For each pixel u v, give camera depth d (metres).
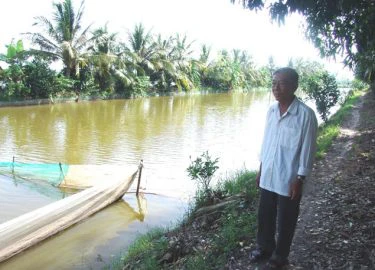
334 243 3.96
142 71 37.66
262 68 82.88
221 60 58.06
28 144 14.02
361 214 4.62
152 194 8.66
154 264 4.16
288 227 3.29
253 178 6.85
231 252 3.96
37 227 6.21
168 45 45.22
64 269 5.43
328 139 10.22
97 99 32.44
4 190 8.30
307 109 3.09
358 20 4.92
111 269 4.89
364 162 7.34
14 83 25.42
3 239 5.69
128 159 12.17
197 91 50.97
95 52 31.39
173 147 14.18
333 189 5.82
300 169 3.09
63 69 30.47
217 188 6.68
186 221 5.77
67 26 28.86
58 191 8.31
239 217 4.83
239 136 16.92
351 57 5.39
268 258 3.69
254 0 4.61
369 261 3.56
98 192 7.60
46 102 27.42
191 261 3.89
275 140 3.25
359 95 30.62
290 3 4.58
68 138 15.33
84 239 6.41
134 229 6.80
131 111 25.73
